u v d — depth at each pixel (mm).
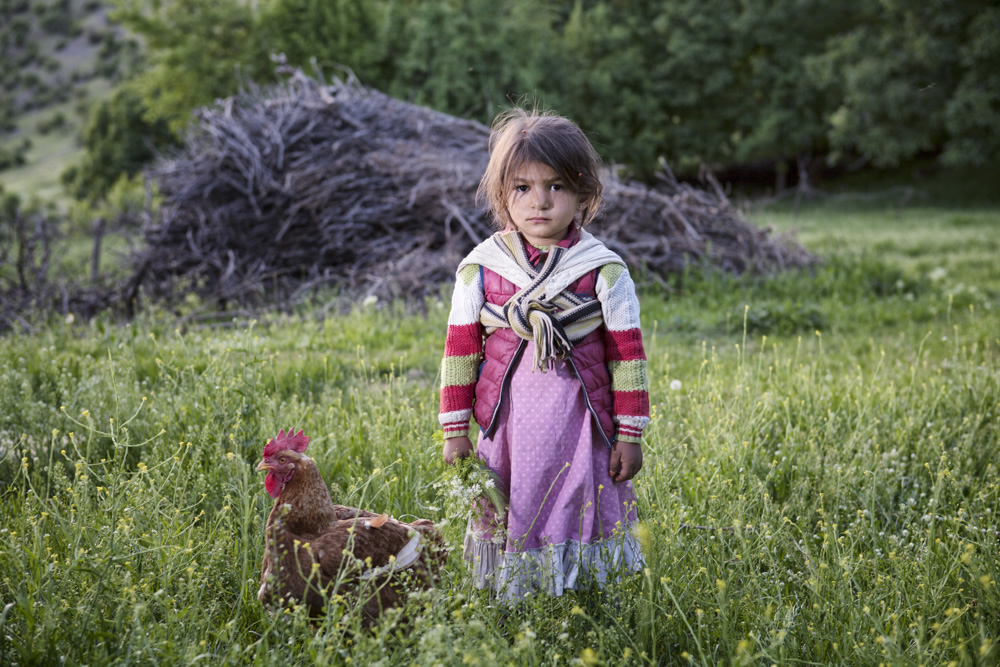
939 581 2717
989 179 28578
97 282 10531
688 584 2609
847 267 10484
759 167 36219
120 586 2432
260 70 26344
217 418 3760
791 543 3143
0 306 9492
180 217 10773
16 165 87812
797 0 29672
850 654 2418
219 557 2752
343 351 7133
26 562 2650
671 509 3215
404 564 2578
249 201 10688
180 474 3268
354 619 2344
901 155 32312
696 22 30219
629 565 2654
